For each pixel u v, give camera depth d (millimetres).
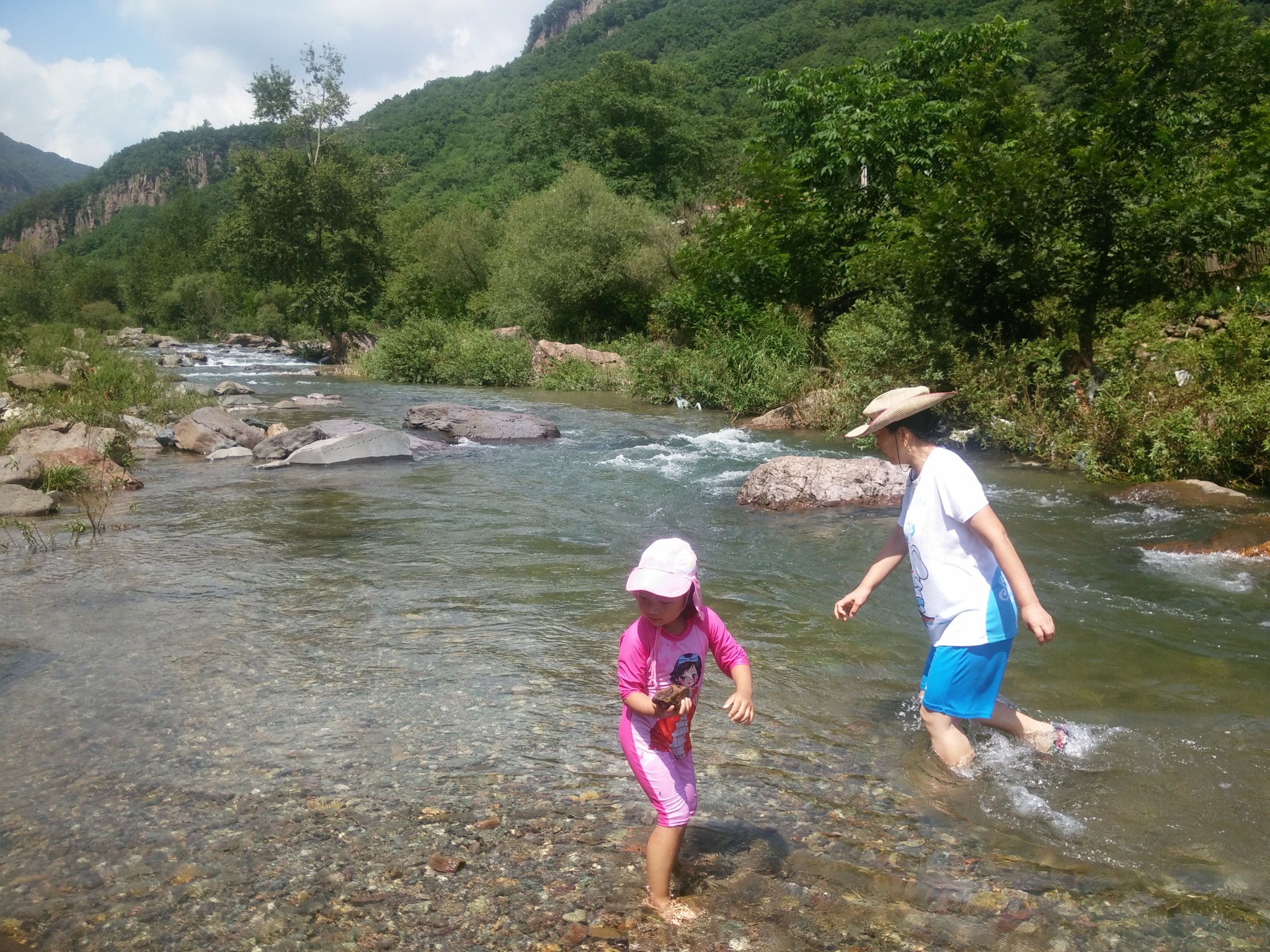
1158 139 12344
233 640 5203
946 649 3512
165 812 3314
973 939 2582
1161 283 11430
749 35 112562
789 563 6820
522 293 31422
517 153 58031
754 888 2836
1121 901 2754
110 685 4543
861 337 13914
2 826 3215
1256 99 14805
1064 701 4262
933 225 12266
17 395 15258
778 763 3689
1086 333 11969
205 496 9625
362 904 2762
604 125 49375
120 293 59781
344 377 27516
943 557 3484
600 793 3449
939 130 18156
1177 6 14438
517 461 11914
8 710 4242
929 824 3205
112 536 7793
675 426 15414
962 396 12000
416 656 4941
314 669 4766
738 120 51750
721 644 2859
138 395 16062
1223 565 6465
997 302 12609
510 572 6625
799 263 19297
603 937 2605
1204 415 9633
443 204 74188
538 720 4125
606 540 7582
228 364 32906
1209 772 3570
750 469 11078
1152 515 8008
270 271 37906
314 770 3643
